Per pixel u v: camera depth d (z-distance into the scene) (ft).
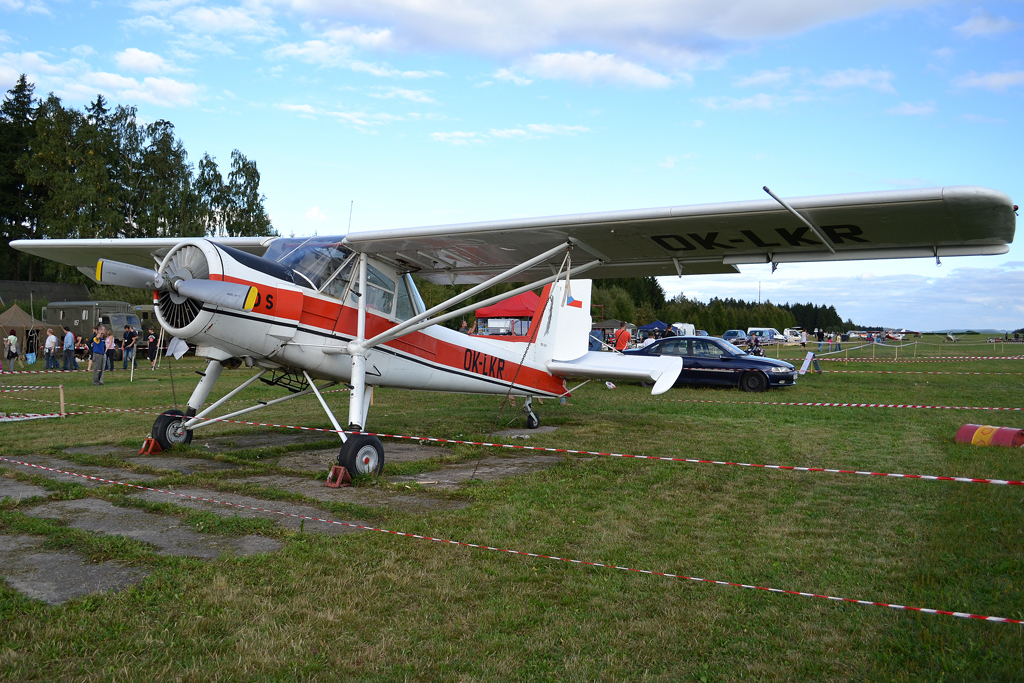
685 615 9.49
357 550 11.88
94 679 7.35
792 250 19.67
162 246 25.17
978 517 14.79
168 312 19.34
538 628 8.99
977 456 22.03
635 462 20.95
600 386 51.42
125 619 8.87
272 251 21.48
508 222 19.44
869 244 18.17
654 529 13.83
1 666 7.54
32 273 173.78
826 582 10.88
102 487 16.16
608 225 18.60
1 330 75.72
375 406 36.45
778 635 8.94
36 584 10.15
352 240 21.11
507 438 25.79
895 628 9.12
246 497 15.84
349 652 8.17
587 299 32.50
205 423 22.18
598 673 7.84
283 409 35.06
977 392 44.65
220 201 170.50
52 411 32.07
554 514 14.80
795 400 40.68
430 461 20.66
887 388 48.26
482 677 7.66
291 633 8.59
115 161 163.63
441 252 22.70
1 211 166.30
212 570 10.67
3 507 14.38
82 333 90.33
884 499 16.47
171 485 16.88
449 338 26.27
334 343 21.07
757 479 18.69
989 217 14.99
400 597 9.89
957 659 8.24
